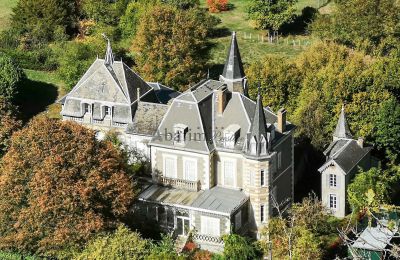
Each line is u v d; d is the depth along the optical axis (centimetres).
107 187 8919
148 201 9562
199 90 9956
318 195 10781
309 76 12088
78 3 16625
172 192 9744
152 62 13100
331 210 10294
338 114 11419
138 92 10612
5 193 8781
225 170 9688
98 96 10669
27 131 9162
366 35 14475
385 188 10225
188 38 13150
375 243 8438
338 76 11662
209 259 8875
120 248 8362
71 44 14825
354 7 14725
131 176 9462
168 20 13175
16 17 16262
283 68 12281
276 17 15550
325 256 8969
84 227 8612
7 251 8781
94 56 14162
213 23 16025
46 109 13512
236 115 9725
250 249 8825
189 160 9706
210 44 15625
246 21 16762
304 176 11188
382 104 11431
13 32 15925
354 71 11825
